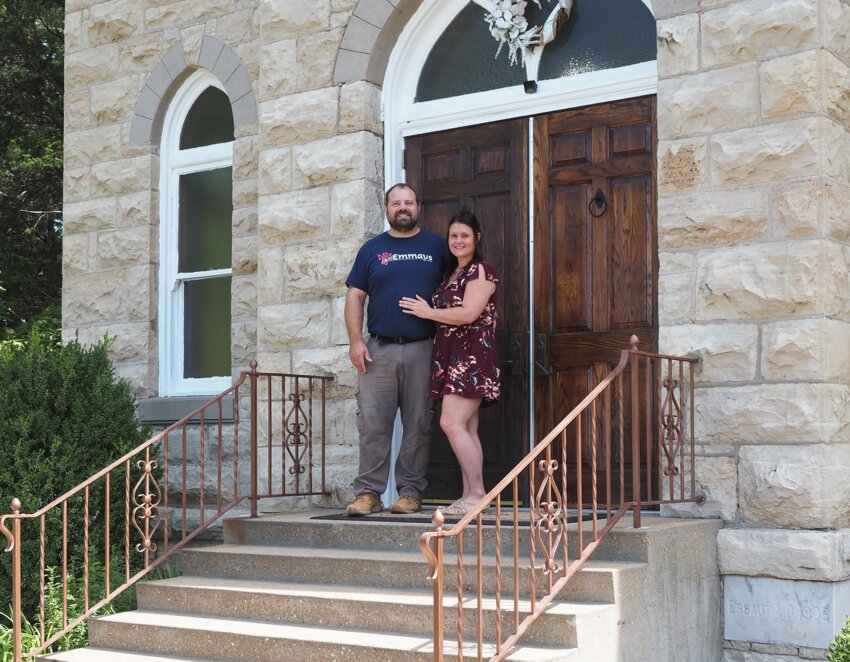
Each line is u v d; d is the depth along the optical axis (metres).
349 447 6.75
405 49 6.95
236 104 7.91
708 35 5.61
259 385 7.16
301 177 7.02
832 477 5.21
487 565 5.03
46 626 6.06
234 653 4.96
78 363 7.28
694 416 5.52
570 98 6.36
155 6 8.36
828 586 5.07
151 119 8.33
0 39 14.52
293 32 7.12
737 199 5.46
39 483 6.72
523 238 6.47
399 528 5.59
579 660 4.40
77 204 8.66
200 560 5.89
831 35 5.41
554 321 6.34
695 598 5.18
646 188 6.11
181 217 8.37
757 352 5.36
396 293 6.12
